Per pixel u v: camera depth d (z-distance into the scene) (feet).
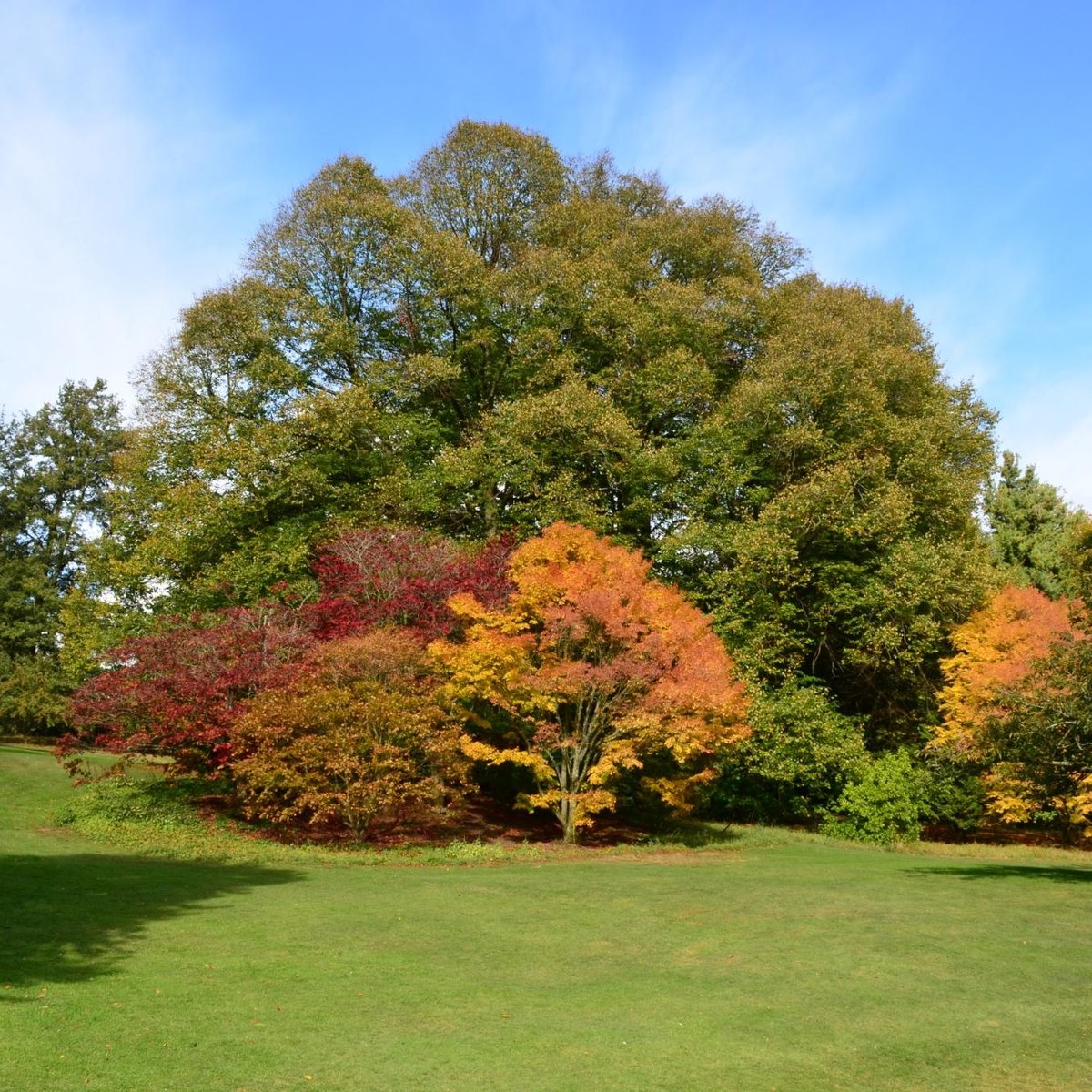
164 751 59.36
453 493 86.99
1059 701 46.73
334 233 88.79
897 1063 21.12
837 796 79.92
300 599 73.56
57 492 137.90
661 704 57.16
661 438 87.15
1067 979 27.86
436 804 62.34
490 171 98.48
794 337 83.87
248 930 31.94
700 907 38.40
